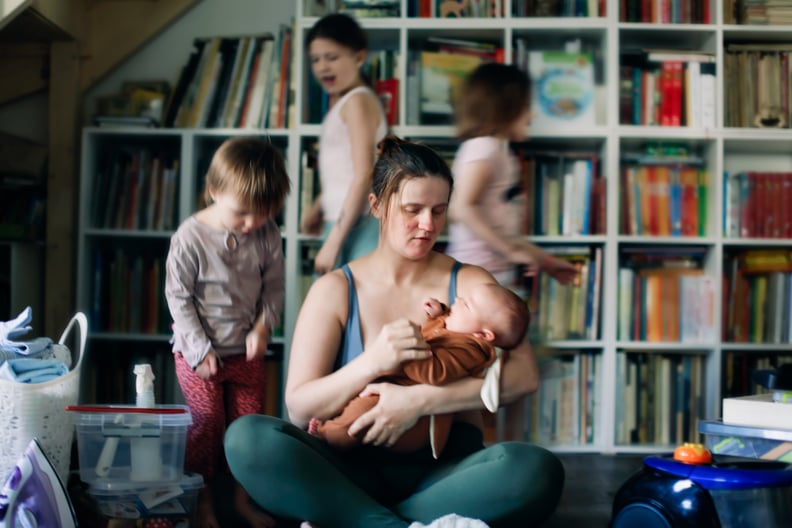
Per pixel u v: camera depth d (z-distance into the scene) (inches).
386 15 138.3
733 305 141.2
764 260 140.4
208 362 88.6
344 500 67.6
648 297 140.3
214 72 143.4
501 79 102.0
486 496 67.9
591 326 139.7
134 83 149.3
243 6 152.6
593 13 140.2
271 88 142.0
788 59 142.3
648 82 140.4
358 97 111.0
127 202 143.3
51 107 150.3
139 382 81.7
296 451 66.9
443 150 139.6
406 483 73.4
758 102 141.9
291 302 137.3
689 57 140.3
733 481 64.9
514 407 122.3
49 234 148.6
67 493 69.2
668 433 139.9
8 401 75.3
